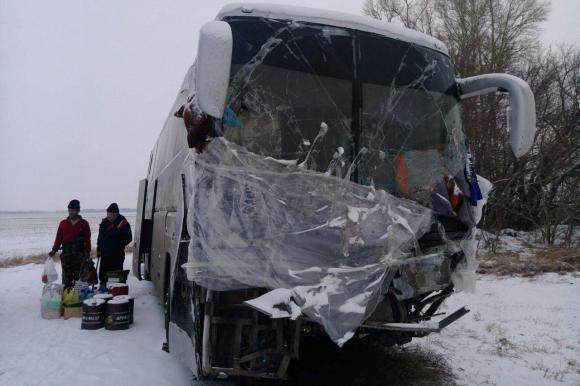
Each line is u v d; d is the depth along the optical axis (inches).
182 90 243.3
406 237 150.4
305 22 164.6
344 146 158.7
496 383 190.4
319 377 193.0
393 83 171.0
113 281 312.5
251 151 148.0
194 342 144.0
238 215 139.6
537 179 755.4
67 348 228.8
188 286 156.0
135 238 456.4
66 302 300.2
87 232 340.5
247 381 181.9
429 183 168.2
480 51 893.8
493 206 763.4
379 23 175.6
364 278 140.6
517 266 493.0
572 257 516.4
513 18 913.5
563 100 892.6
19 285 450.0
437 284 157.8
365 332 163.9
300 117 155.9
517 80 175.3
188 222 148.9
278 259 137.6
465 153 183.0
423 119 173.8
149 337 252.2
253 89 152.9
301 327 147.0
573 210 655.8
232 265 136.7
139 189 446.6
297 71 159.3
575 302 342.0
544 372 204.7
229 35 131.6
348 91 163.5
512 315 311.4
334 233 142.7
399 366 208.7
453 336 263.9
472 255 173.0
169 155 275.1
